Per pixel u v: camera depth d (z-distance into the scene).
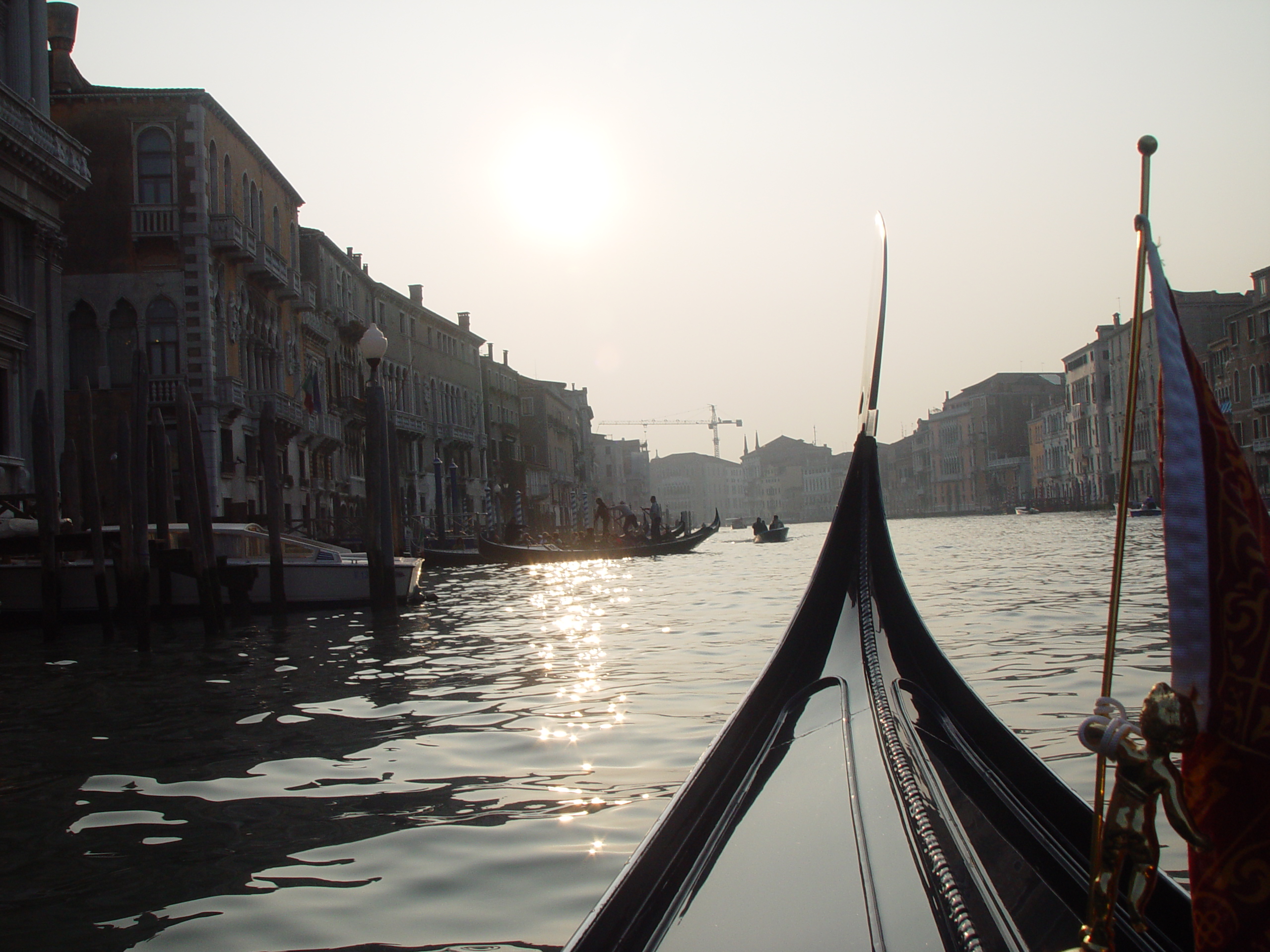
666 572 30.39
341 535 37.69
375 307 48.62
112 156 29.06
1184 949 2.15
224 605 17.02
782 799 3.26
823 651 4.92
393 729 7.47
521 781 5.88
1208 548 1.57
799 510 165.75
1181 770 1.65
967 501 118.69
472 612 17.20
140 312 28.95
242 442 31.02
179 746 7.14
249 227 31.36
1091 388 84.88
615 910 2.49
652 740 6.76
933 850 2.55
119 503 14.30
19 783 6.22
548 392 78.81
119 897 4.32
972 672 8.91
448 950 3.70
